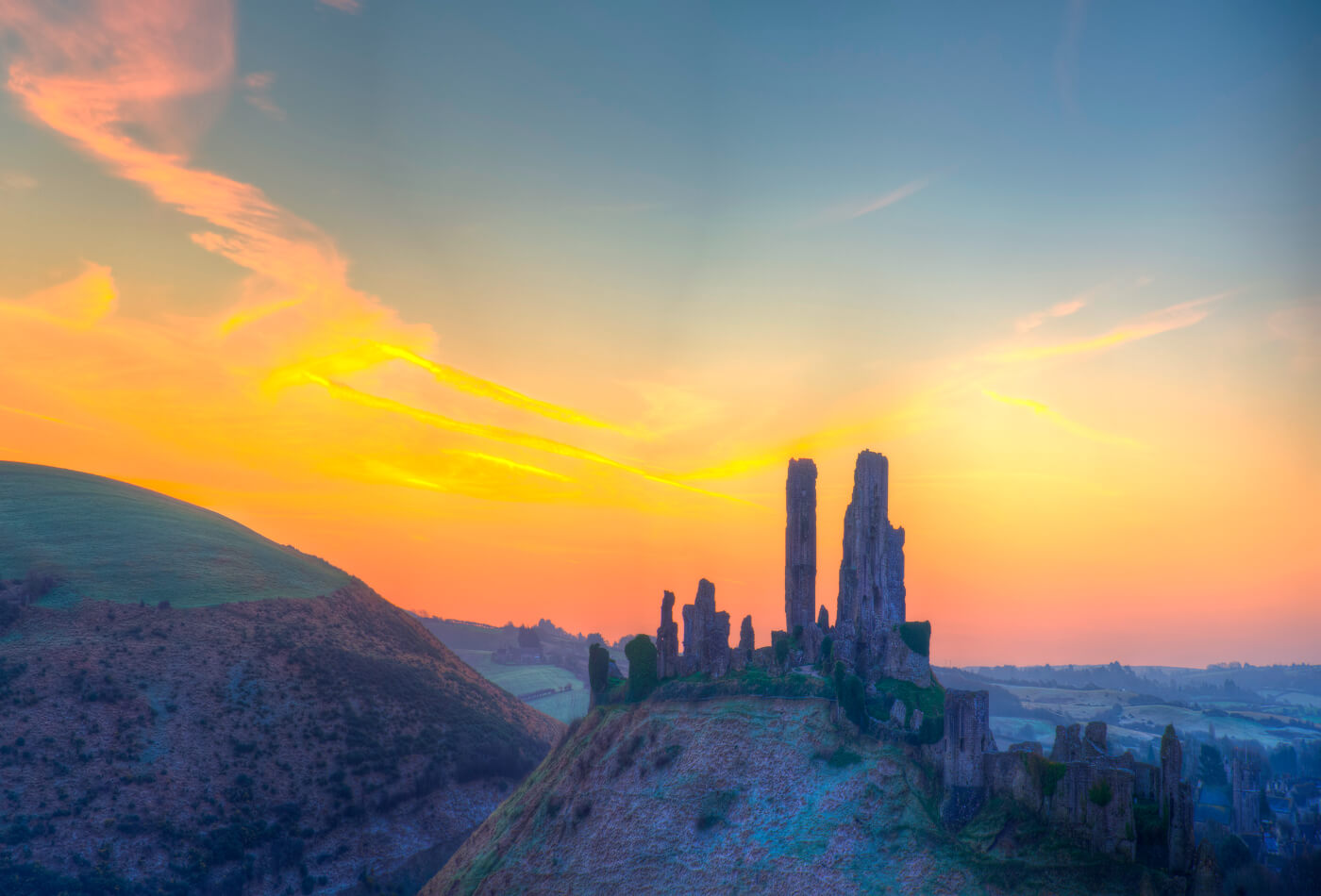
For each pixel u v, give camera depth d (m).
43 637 175.12
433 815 174.50
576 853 110.62
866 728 108.00
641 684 131.25
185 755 160.00
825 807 101.06
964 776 96.88
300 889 149.88
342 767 173.62
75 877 132.75
